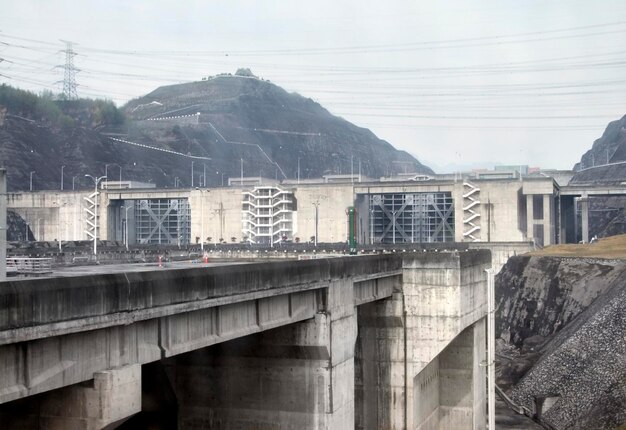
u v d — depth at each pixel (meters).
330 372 42.72
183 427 44.28
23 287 22.33
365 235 196.62
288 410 42.66
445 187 179.50
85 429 26.03
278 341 42.69
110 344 26.83
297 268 40.25
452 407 64.12
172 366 44.50
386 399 57.50
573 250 147.62
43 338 23.42
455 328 56.69
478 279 64.94
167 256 92.31
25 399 26.94
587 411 71.88
